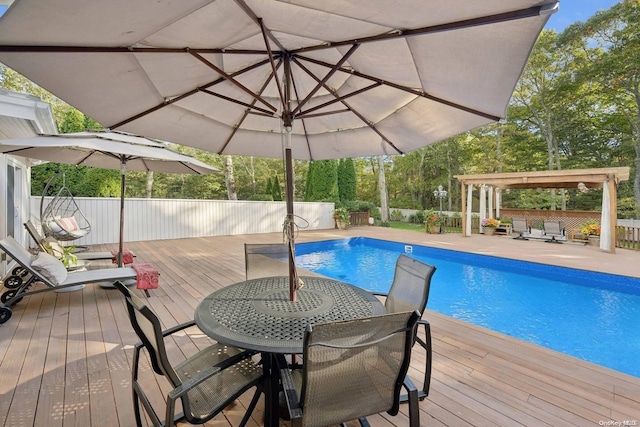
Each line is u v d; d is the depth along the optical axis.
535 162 17.23
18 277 4.58
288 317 1.90
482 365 2.61
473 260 7.99
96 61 1.72
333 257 9.31
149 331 1.49
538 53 15.74
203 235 10.84
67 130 11.02
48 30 1.30
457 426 1.88
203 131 3.03
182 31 1.67
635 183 14.73
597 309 5.19
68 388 2.23
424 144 2.95
